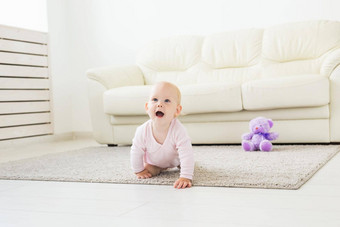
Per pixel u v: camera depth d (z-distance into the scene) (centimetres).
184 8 385
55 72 412
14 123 356
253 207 120
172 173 183
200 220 109
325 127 259
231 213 115
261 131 247
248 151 243
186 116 287
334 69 256
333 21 319
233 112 276
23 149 339
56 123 410
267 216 110
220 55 345
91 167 206
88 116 426
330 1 334
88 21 424
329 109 258
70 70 430
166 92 161
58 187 164
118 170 193
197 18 381
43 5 405
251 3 360
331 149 235
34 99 382
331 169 178
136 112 295
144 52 374
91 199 140
